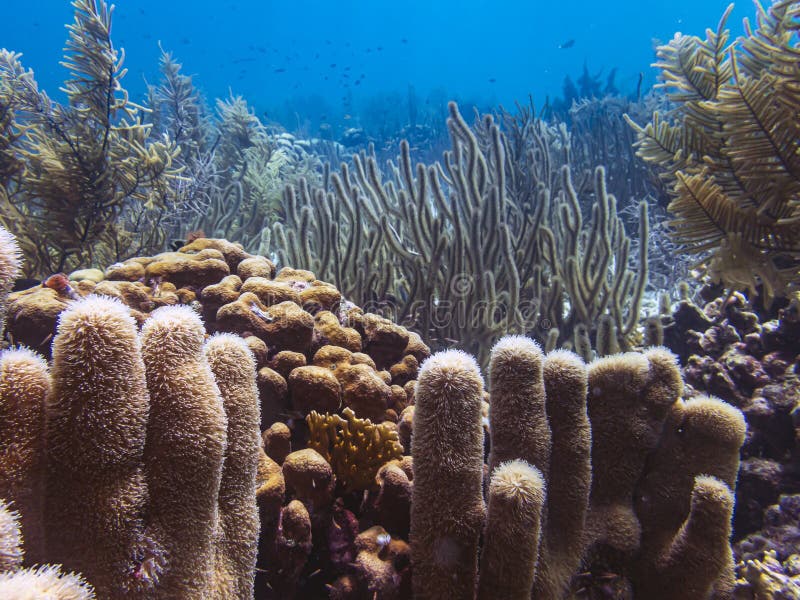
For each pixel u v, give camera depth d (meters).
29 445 0.92
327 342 2.55
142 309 2.48
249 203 8.13
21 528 0.91
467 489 1.35
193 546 1.05
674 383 1.74
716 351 3.62
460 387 1.34
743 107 2.98
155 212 5.44
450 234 4.73
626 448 1.75
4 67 4.63
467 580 1.39
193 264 2.79
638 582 1.73
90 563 0.95
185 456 1.03
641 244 4.18
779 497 2.67
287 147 13.07
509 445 1.50
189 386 1.05
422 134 21.20
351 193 4.41
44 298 2.12
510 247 4.15
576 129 9.97
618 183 8.35
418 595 1.44
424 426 1.37
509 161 7.01
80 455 0.94
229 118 10.02
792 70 2.83
